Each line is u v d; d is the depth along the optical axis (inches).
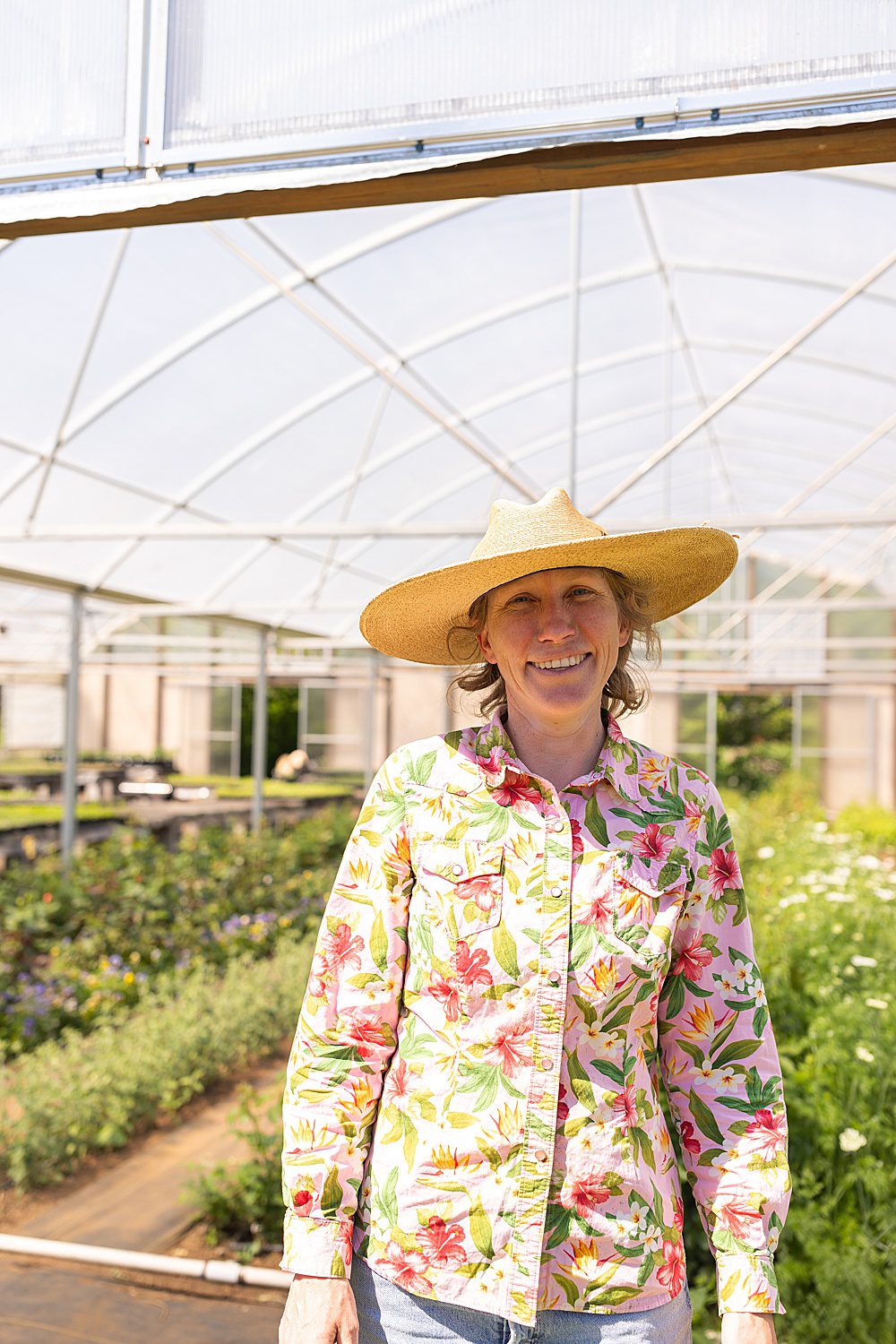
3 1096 173.2
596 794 65.3
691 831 65.5
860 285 201.0
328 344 263.0
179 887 344.5
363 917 64.6
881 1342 98.2
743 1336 58.7
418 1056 61.7
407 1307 59.6
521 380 311.4
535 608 66.9
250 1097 160.1
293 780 821.9
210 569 408.2
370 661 641.0
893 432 382.3
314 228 215.5
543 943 60.6
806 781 699.4
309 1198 61.2
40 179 78.2
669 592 77.5
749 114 66.7
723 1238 61.4
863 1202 108.3
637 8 68.4
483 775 64.7
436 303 255.1
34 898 304.7
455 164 71.6
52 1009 236.7
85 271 211.8
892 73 64.6
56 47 77.6
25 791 671.1
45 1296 128.0
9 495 288.5
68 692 357.4
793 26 66.1
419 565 495.5
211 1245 143.7
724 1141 63.3
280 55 74.0
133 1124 186.5
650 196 224.4
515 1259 57.8
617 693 76.8
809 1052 133.6
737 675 743.1
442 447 348.5
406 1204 59.7
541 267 248.7
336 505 377.4
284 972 250.4
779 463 462.6
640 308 284.2
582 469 419.8
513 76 70.1
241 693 870.4
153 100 75.7
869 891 239.9
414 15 71.8
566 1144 59.1
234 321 242.7
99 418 263.7
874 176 205.6
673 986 66.1
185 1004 219.9
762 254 249.8
